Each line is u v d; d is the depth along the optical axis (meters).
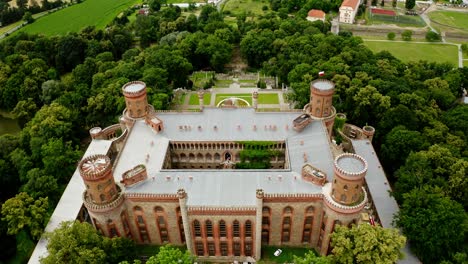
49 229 97.19
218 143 110.94
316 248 96.75
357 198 84.94
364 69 158.62
